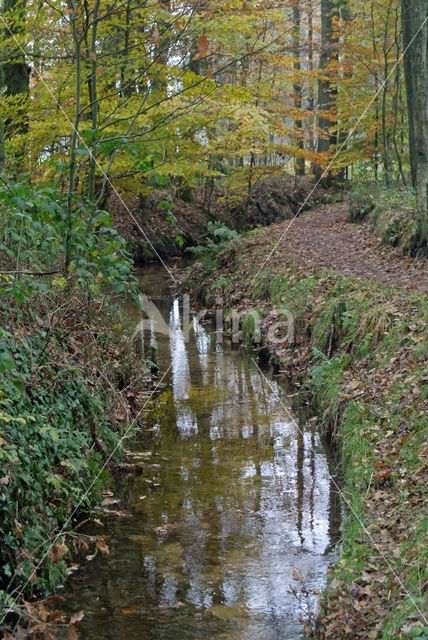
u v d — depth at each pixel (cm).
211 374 1089
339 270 1312
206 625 450
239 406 926
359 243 1603
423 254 1344
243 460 739
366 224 1784
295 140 2577
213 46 941
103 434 721
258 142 1767
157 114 944
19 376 579
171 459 742
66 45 1050
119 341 945
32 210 629
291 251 1577
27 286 567
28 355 628
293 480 686
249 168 2372
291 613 464
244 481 684
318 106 2770
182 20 900
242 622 453
